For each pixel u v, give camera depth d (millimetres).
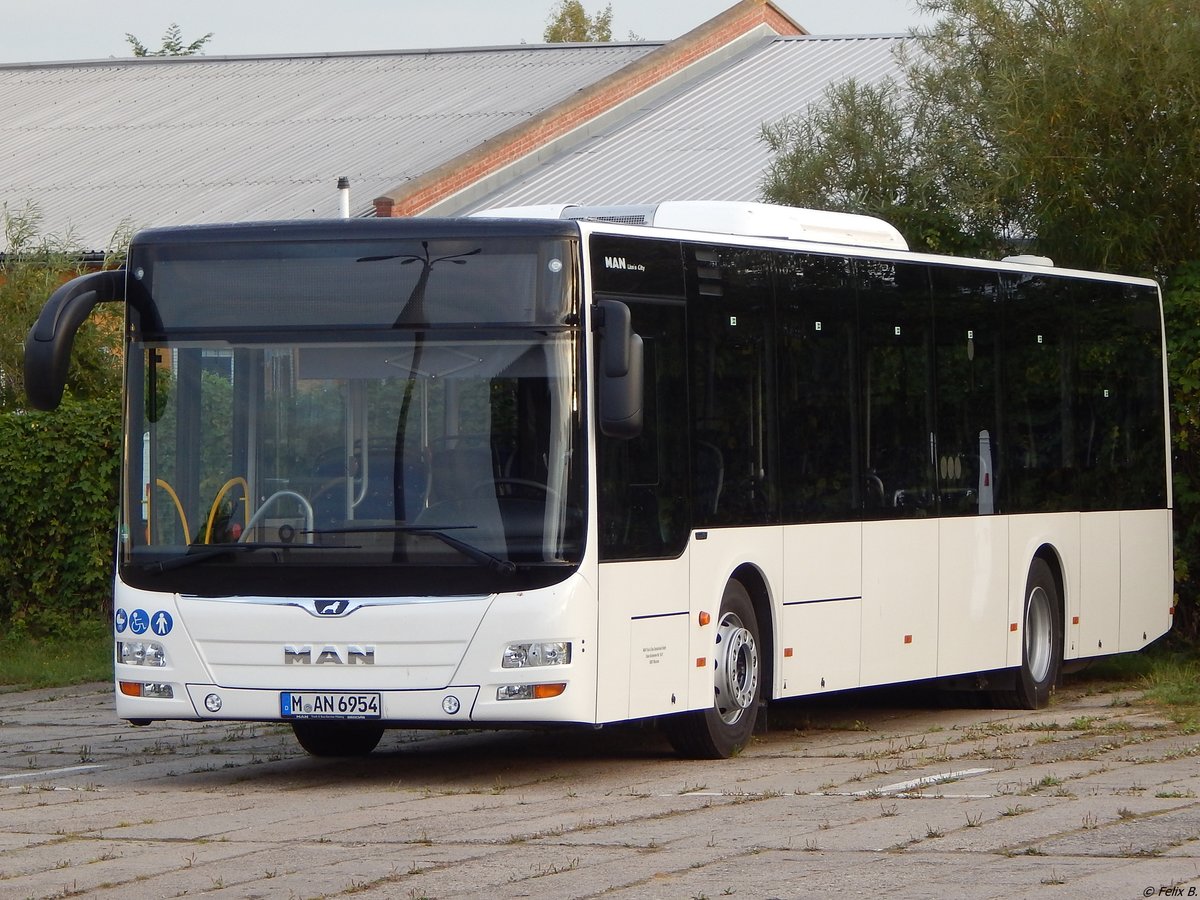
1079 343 19203
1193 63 21266
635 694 13117
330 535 12828
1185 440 21625
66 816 11719
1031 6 23500
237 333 13125
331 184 42281
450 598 12602
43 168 45875
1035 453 18344
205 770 14219
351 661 12695
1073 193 21875
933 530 16688
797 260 15156
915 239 24406
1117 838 10062
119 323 27703
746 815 11266
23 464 23938
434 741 16234
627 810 11570
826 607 15289
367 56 52969
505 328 12766
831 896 8727
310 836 10781
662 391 13516
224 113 48688
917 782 12570
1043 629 18438
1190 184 22016
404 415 12836
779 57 46594
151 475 13258
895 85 27297
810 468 15133
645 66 45094
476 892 8977
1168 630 20719
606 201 38156
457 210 40375
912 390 16516
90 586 24266
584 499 12648
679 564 13586
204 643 12992
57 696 20375
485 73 49781
